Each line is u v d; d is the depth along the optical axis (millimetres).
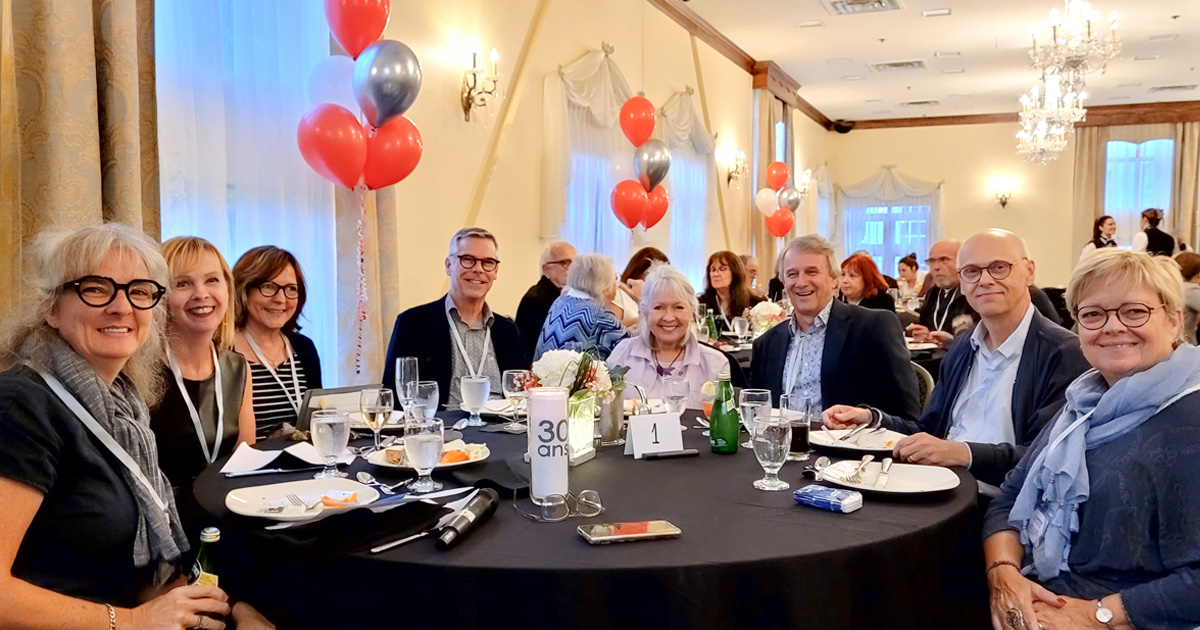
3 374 1407
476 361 3301
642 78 7234
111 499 1459
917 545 1440
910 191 13312
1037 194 12711
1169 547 1460
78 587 1433
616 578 1247
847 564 1345
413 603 1289
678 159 8000
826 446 2072
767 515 1532
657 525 1430
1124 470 1529
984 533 1808
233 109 3473
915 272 8555
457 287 3264
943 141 13234
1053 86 8477
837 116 13352
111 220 2697
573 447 1951
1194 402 1505
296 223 3777
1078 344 2191
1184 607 1400
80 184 2525
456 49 4859
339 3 3381
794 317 2984
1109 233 9906
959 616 1931
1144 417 1544
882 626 1392
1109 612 1470
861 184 13617
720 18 8164
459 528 1384
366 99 3344
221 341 2365
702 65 8516
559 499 1555
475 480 1700
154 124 2967
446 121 4805
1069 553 1603
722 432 2078
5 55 2424
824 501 1568
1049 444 1681
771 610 1296
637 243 7199
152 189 2973
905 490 1644
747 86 9875
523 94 5566
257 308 2723
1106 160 12203
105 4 2645
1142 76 10227
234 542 1474
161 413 2076
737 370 2857
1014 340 2314
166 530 1550
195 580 1490
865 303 5402
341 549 1341
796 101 11680
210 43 3275
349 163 3336
